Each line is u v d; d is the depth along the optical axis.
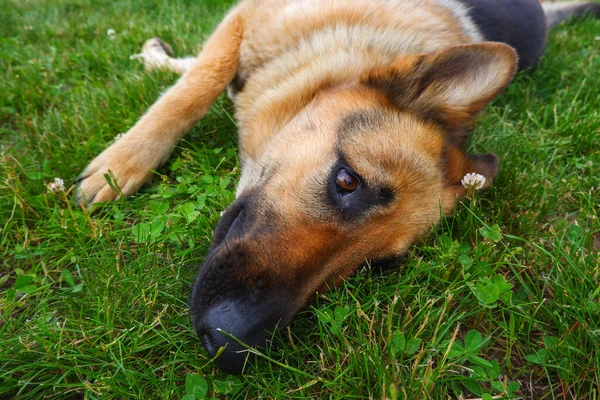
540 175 0.54
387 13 0.52
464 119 0.44
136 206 0.45
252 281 0.33
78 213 0.43
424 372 0.33
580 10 1.08
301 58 0.49
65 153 0.51
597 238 0.48
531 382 0.35
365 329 0.35
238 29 0.56
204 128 0.56
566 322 0.38
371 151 0.38
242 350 0.31
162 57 0.71
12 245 0.41
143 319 0.36
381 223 0.38
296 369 0.32
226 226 0.39
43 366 0.31
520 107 0.68
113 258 0.39
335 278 0.37
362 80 0.43
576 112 0.64
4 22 0.92
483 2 0.68
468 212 0.44
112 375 0.32
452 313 0.38
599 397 0.33
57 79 0.68
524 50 0.73
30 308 0.36
